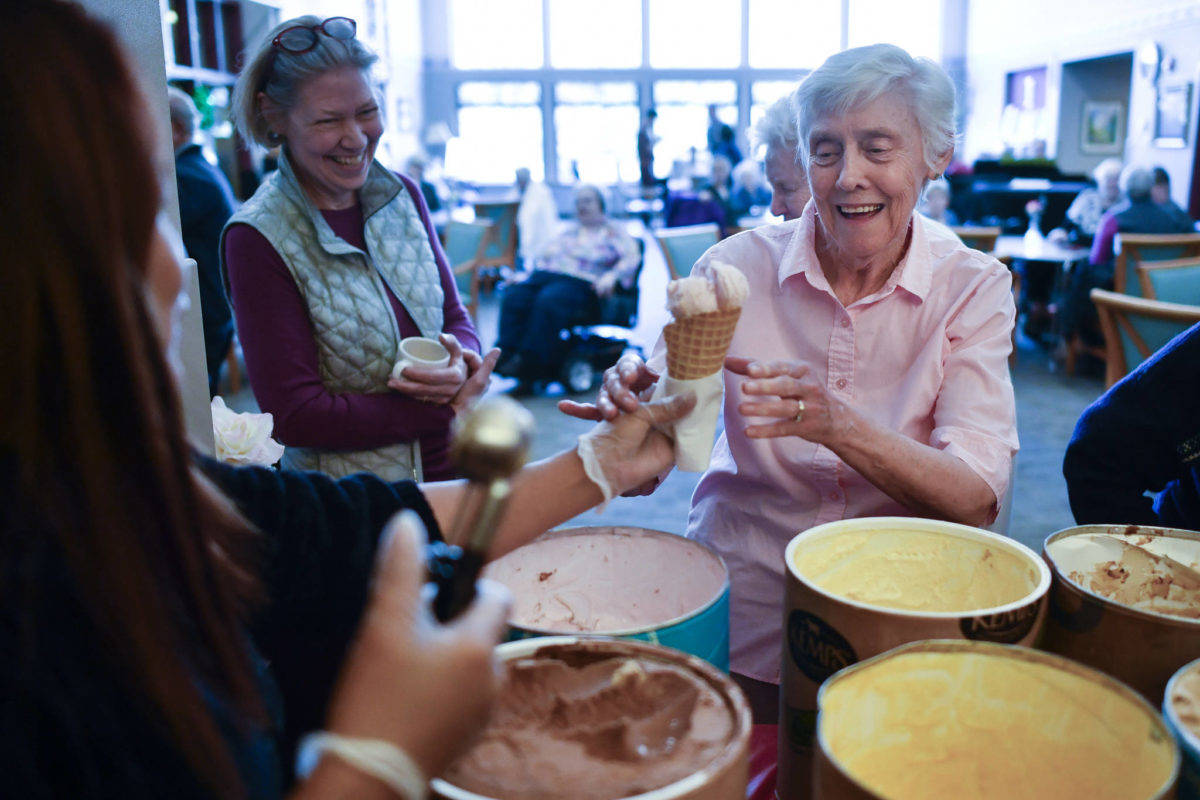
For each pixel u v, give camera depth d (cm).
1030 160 965
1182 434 113
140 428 45
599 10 1569
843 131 107
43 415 42
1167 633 61
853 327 119
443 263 187
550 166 1598
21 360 41
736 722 55
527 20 1568
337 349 161
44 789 40
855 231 111
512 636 69
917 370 117
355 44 155
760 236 127
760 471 122
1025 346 661
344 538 73
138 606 43
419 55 1539
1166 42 931
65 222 41
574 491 78
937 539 80
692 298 71
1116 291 534
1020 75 1285
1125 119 1113
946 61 1489
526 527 77
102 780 41
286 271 157
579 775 53
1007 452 108
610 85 1585
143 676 43
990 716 56
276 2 854
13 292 41
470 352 168
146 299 46
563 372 548
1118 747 53
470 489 46
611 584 88
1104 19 1046
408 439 165
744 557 125
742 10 1564
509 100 1584
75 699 41
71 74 42
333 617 73
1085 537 80
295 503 73
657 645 63
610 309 566
